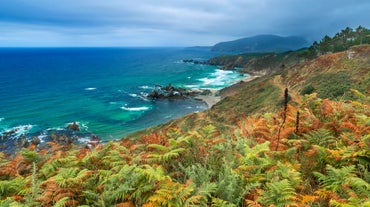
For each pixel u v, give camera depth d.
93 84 103.62
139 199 3.98
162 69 158.12
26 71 150.88
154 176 4.29
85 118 56.25
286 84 57.69
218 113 44.16
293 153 5.38
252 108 46.56
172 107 66.25
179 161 5.61
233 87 80.88
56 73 141.62
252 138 6.65
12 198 4.43
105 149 6.46
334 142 6.04
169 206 3.69
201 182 4.51
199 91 82.25
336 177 4.34
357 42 84.50
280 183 3.98
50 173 5.52
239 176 4.57
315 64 57.97
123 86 97.75
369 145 4.95
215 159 5.63
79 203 4.33
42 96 80.38
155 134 7.12
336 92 38.94
